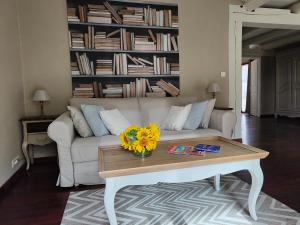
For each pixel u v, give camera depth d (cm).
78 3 321
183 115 280
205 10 377
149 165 137
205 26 379
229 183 226
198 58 380
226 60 394
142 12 347
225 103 398
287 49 709
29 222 166
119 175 132
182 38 370
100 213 176
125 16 340
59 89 324
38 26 311
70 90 328
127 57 346
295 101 685
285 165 275
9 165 244
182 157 153
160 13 356
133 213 175
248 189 212
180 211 176
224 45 391
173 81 369
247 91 861
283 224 154
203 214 171
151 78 358
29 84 313
